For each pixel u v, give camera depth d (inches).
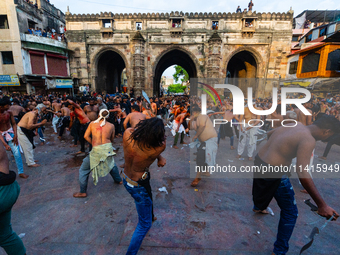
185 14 871.1
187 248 86.7
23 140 171.9
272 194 79.6
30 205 119.3
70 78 880.3
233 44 879.1
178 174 163.5
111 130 132.7
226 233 96.0
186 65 1218.6
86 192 134.9
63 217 107.9
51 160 196.2
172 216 108.7
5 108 142.6
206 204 120.4
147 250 85.2
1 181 67.8
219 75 894.4
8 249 73.2
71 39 879.1
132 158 74.4
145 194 77.3
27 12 770.2
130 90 869.2
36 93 783.1
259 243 90.0
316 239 92.8
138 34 852.6
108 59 1012.5
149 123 70.7
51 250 85.4
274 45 868.6
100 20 869.2
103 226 100.8
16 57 725.3
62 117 292.0
